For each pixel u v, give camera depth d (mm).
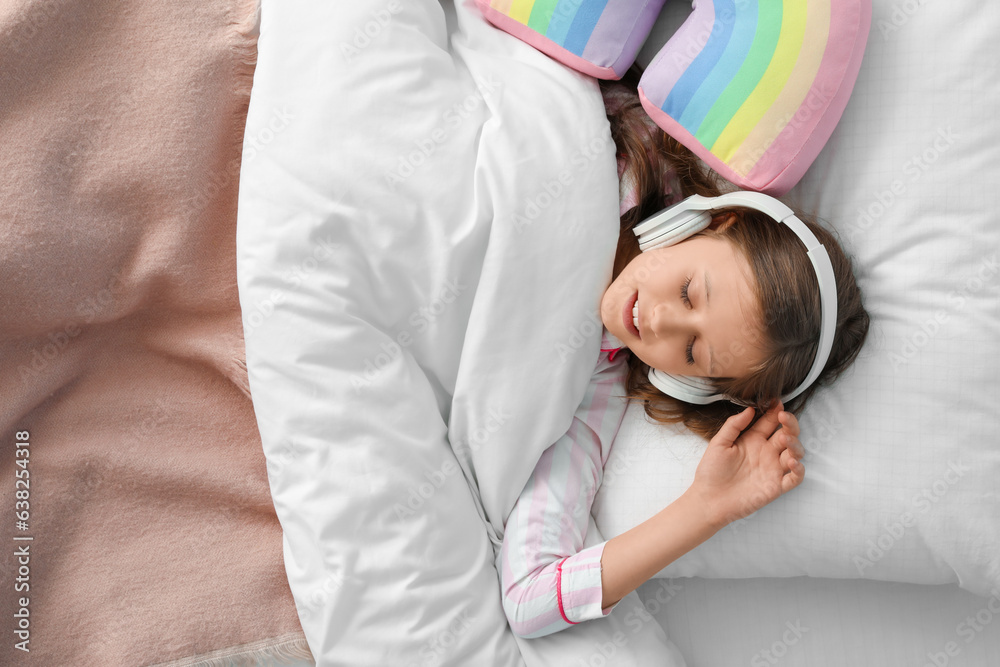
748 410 932
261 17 984
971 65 909
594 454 1046
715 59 906
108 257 989
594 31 967
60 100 960
